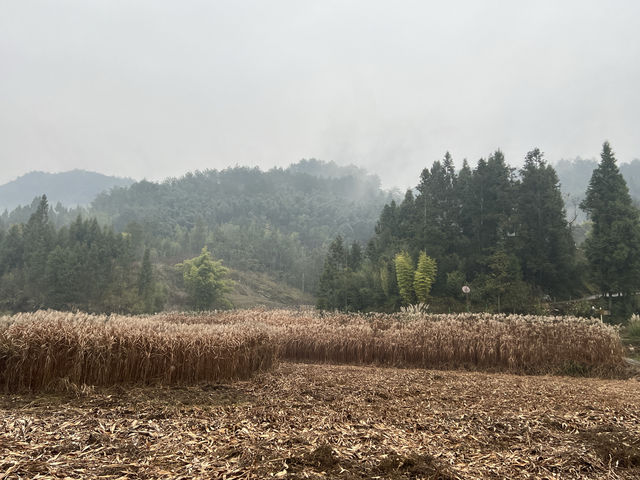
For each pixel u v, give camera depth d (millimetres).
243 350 9875
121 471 3818
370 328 15297
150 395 7316
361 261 68250
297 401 7320
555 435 5410
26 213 159125
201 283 74875
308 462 4293
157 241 113750
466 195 57750
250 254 119688
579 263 48469
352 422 5926
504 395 8070
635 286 37906
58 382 7391
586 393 8344
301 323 17875
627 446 4883
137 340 8258
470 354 13453
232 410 6457
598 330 13672
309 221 174625
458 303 44906
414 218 62438
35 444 4379
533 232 48750
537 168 52156
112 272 71812
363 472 4090
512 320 15367
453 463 4418
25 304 65125
